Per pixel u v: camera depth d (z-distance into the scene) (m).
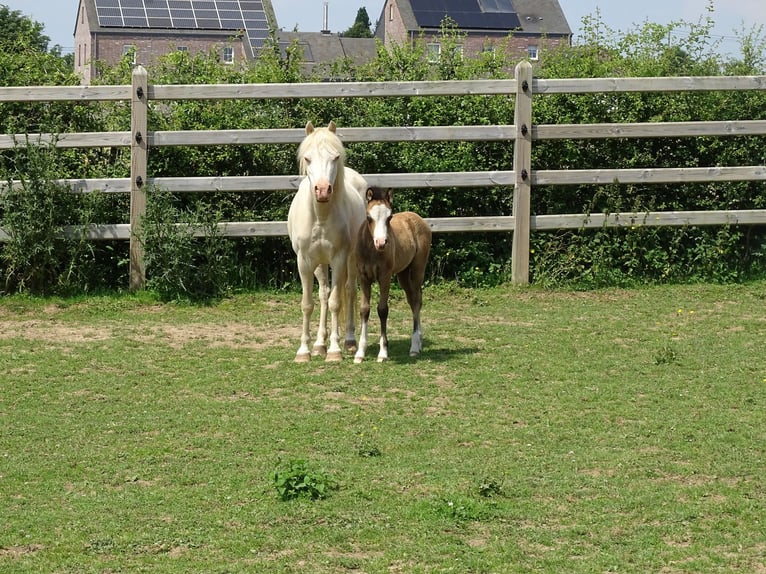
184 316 11.71
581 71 14.70
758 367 9.32
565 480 6.38
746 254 14.03
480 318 11.58
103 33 43.28
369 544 5.43
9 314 11.68
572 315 11.71
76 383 8.82
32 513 5.87
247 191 13.26
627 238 13.51
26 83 13.96
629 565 5.18
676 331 10.87
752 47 15.52
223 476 6.47
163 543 5.46
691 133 13.50
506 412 7.94
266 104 13.70
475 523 5.71
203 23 44.28
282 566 5.17
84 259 12.79
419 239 9.69
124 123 13.59
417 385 8.73
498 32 52.56
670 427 7.49
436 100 13.83
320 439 7.23
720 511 5.87
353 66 14.70
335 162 9.06
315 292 12.77
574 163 13.98
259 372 9.19
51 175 12.35
